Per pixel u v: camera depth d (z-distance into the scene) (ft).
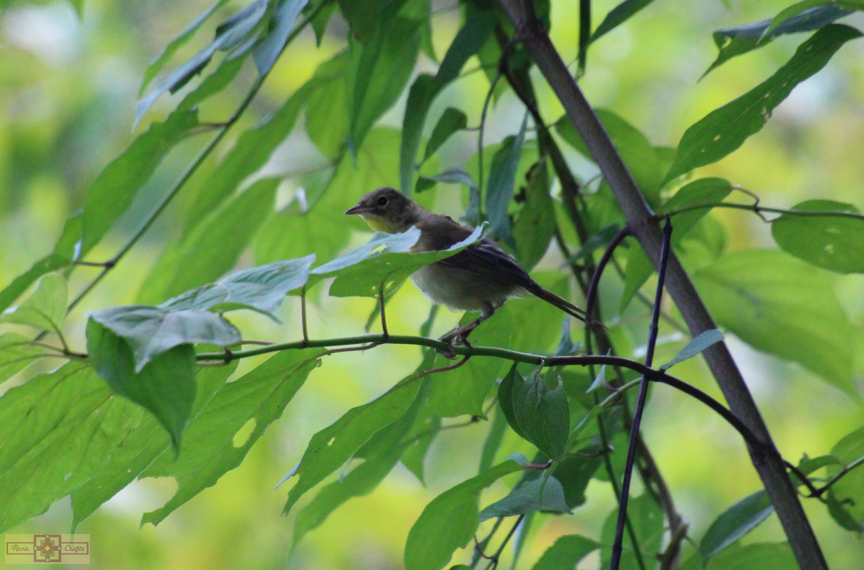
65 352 13.16
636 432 16.92
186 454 16.48
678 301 21.70
